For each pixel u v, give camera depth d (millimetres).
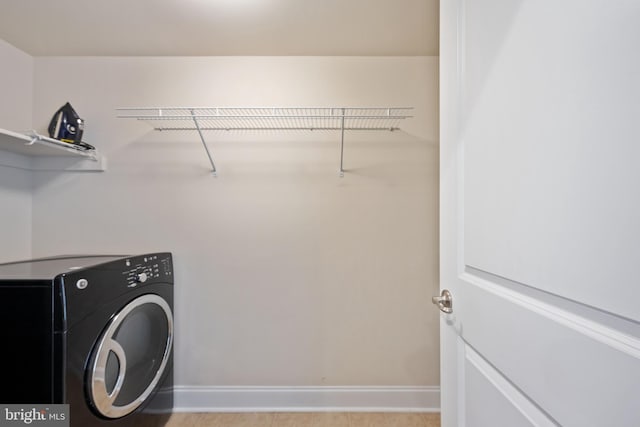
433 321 1728
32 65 1686
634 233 346
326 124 1700
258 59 1706
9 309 950
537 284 498
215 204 1729
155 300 1444
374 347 1724
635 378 344
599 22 390
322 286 1732
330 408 1699
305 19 1394
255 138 1721
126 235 1717
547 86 477
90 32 1485
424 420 1619
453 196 812
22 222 1641
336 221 1729
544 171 484
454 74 802
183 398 1692
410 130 1718
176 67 1708
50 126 1553
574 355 422
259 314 1729
